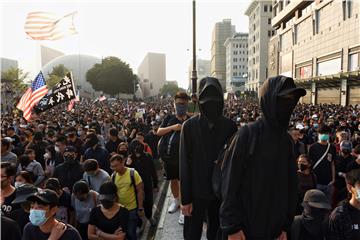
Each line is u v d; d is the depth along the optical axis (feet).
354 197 10.29
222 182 7.89
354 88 121.39
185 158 10.37
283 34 216.13
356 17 118.21
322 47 149.59
